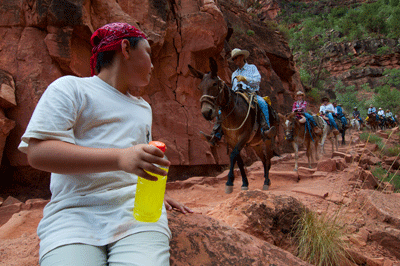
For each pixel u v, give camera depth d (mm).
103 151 949
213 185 7895
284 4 95812
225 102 5512
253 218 2723
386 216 3877
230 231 1800
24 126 6375
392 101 48594
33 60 6645
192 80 9664
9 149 6281
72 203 1171
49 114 1011
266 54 17156
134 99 1419
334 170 7473
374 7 81750
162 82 9266
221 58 11023
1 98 5965
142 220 1134
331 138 11789
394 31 72750
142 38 1316
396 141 15750
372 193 4707
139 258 994
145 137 1414
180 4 9695
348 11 88500
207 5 9750
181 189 7441
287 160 11211
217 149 10102
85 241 1029
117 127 1250
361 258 2947
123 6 8094
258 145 6609
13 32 6719
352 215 4109
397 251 3207
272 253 1709
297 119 9047
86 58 7344
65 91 1103
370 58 67000
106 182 1251
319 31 80000
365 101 53500
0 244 2188
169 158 8656
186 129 9227
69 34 6688
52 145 951
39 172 6578
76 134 1175
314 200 4836
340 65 69250
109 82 1332
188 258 1438
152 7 8492
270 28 19016
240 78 6148
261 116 6004
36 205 5434
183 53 9422
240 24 16234
